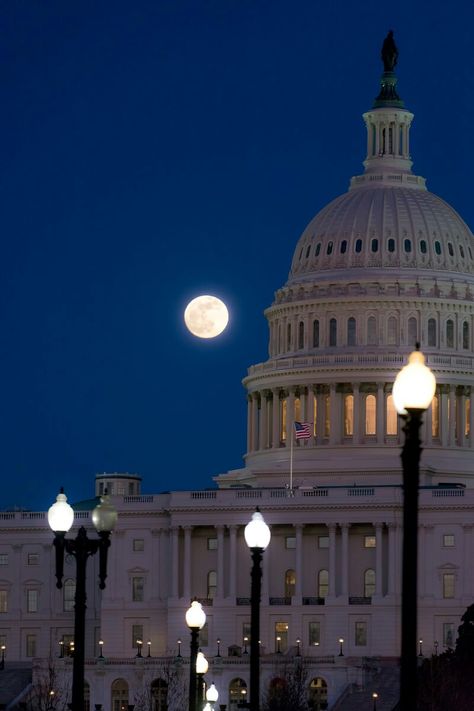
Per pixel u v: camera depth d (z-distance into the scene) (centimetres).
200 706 15938
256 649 11306
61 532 11088
